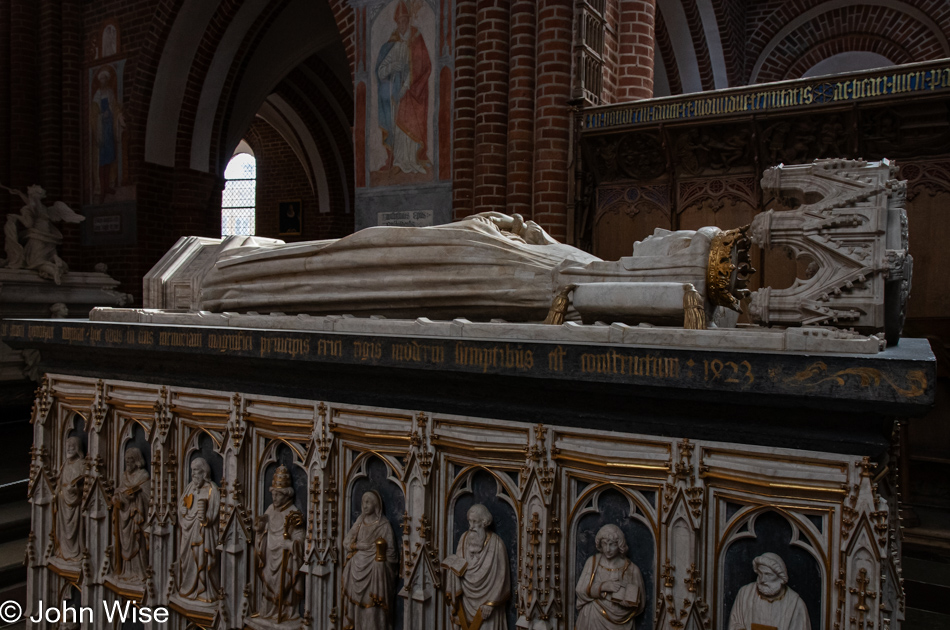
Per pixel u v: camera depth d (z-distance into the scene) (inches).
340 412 105.7
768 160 240.4
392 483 103.3
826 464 74.0
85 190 481.1
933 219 217.0
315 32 534.0
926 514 195.3
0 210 479.8
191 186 478.9
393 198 309.3
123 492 128.3
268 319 119.4
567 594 89.6
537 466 89.1
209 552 117.9
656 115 248.1
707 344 80.7
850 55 478.3
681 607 80.7
